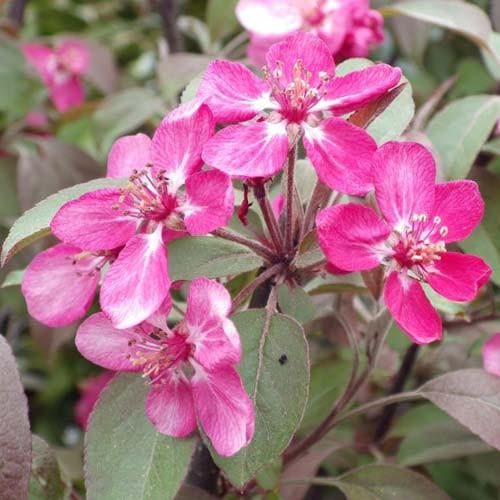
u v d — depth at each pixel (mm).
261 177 212
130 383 222
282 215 233
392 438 318
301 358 209
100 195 219
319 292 257
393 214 216
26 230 218
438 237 221
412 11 305
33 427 523
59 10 537
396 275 216
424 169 216
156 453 214
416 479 257
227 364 195
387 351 328
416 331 212
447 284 217
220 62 224
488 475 314
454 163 283
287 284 226
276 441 203
